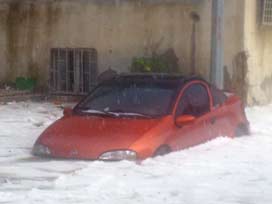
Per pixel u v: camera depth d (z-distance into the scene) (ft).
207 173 37.83
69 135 41.52
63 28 70.49
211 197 33.19
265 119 57.36
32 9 71.67
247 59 62.75
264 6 63.98
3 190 34.35
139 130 41.06
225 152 43.04
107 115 43.09
